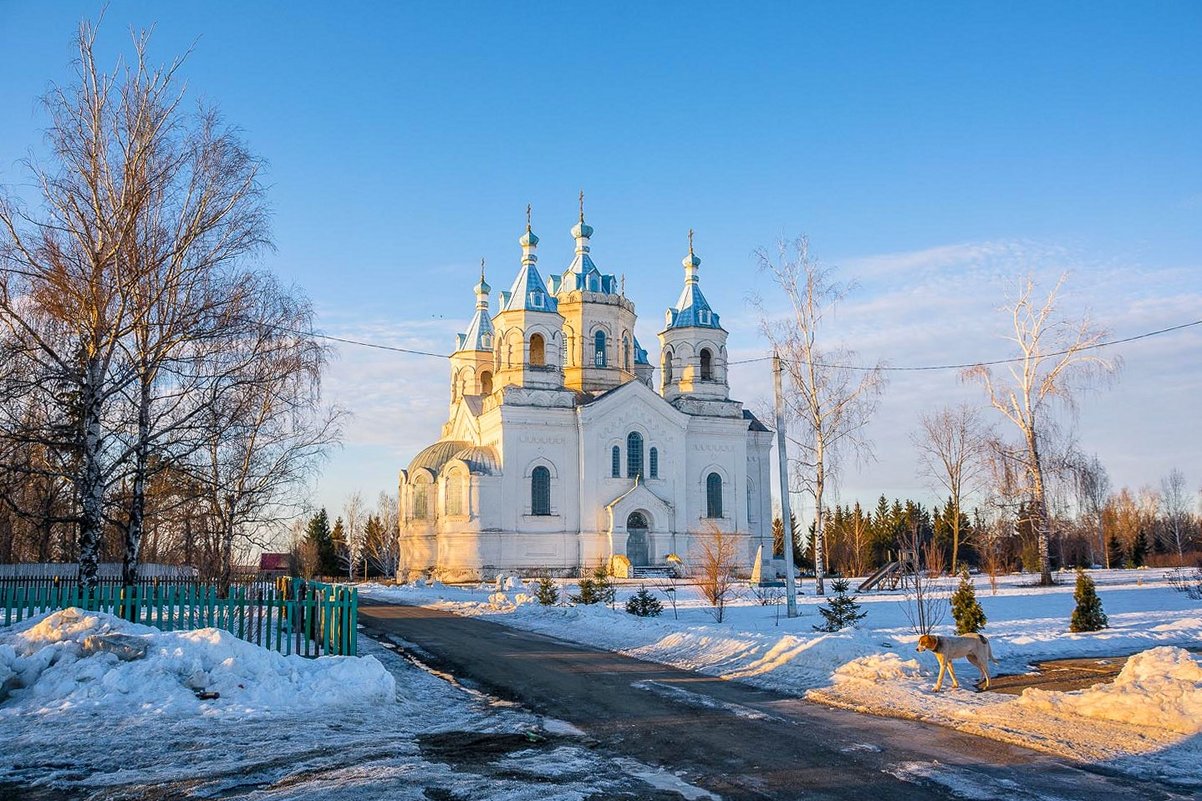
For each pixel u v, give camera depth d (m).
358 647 24.30
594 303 76.94
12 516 39.66
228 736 12.63
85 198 24.89
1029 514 52.50
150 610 19.75
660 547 69.19
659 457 71.19
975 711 14.17
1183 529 112.00
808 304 46.81
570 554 68.56
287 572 76.50
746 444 75.75
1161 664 14.59
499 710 15.17
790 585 31.48
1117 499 127.19
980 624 24.75
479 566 65.81
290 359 27.97
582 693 16.81
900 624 28.25
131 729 12.96
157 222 25.88
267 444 35.66
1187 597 37.12
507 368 70.69
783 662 19.48
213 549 35.28
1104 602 35.62
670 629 25.39
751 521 76.56
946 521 88.88
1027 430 51.28
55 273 24.33
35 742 12.21
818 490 44.50
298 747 12.04
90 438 24.34
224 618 20.17
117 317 24.38
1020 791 9.97
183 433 27.62
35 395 25.80
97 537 24.34
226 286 26.45
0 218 24.06
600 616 30.45
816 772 10.86
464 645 24.98
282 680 15.62
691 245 77.00
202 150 26.36
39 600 19.89
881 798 9.78
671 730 13.34
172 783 10.30
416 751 11.91
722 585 34.81
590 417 69.62
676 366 75.62
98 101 25.17
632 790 10.10
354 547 103.81
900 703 15.09
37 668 15.27
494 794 9.85
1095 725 13.15
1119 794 9.84
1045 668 18.64
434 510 70.62
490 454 68.81
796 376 46.25
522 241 72.50
